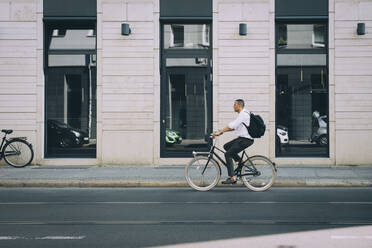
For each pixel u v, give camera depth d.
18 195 9.17
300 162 13.46
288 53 13.70
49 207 7.77
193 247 5.20
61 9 13.65
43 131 13.76
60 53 13.90
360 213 7.17
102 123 13.58
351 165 13.41
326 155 13.59
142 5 13.59
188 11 13.58
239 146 9.43
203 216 6.97
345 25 13.42
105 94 13.58
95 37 13.84
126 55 13.58
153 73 13.57
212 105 13.62
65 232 5.98
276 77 13.71
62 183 10.43
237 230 6.04
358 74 13.41
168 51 13.83
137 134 13.55
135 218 6.85
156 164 13.56
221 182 9.65
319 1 13.48
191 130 13.75
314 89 13.69
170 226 6.30
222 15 13.52
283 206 7.80
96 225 6.39
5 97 13.64
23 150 13.26
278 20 13.59
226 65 13.51
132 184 10.44
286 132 13.66
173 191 9.68
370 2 13.38
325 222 6.52
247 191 9.64
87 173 11.68
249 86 13.48
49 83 13.91
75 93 13.84
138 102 13.55
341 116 13.43
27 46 13.64
